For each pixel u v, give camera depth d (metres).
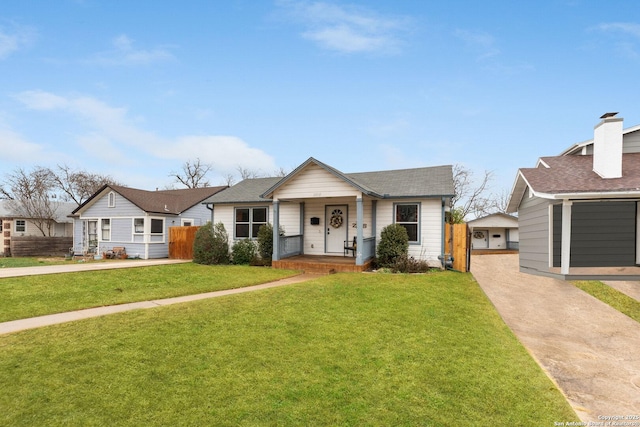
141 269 12.15
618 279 7.47
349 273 11.73
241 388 3.77
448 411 3.46
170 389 3.69
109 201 20.70
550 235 8.27
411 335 5.64
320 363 4.48
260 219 16.19
